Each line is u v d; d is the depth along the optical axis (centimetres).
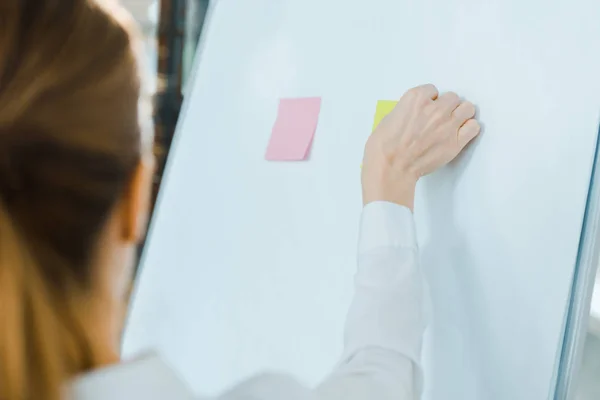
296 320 73
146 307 87
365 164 58
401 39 69
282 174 77
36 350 34
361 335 49
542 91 57
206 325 81
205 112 88
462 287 60
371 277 52
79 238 37
